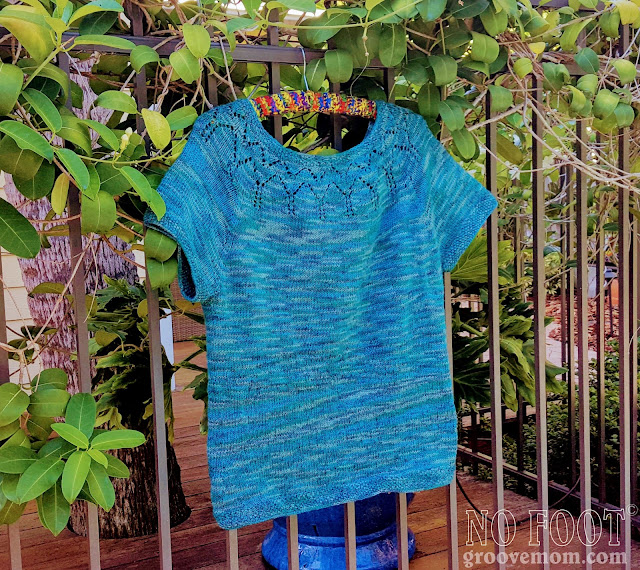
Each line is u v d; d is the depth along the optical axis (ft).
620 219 5.21
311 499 3.81
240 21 3.57
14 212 2.90
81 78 5.87
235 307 3.54
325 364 3.84
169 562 3.73
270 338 3.67
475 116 5.58
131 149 3.25
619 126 4.66
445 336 4.16
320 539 5.52
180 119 3.36
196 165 3.36
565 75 4.43
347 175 3.85
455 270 6.03
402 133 4.04
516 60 4.39
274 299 3.67
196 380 5.57
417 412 4.11
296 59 3.82
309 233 3.76
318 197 3.77
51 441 3.29
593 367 11.48
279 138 3.86
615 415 8.91
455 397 6.12
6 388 3.11
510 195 7.81
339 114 4.07
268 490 3.69
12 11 2.75
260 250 3.62
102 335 5.67
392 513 5.70
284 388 3.72
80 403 3.28
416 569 5.73
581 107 4.39
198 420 10.18
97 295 6.07
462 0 4.01
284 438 3.73
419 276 4.06
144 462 6.54
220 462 3.54
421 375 4.10
